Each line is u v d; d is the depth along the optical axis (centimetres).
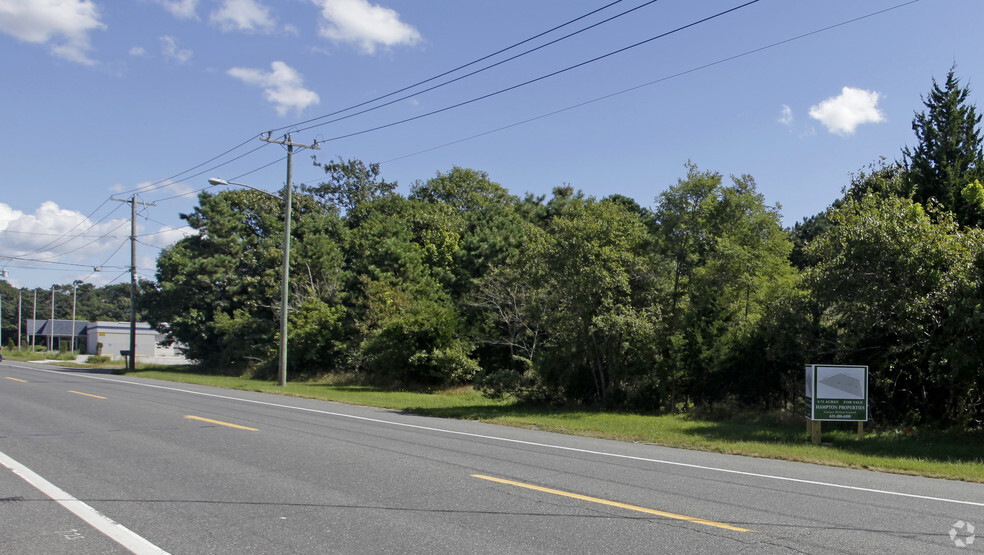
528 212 4672
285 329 2756
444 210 4941
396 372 3072
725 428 1541
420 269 3809
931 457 1213
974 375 1342
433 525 646
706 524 662
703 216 2089
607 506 729
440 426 1491
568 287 1942
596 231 1953
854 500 791
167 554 557
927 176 2170
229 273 4259
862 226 1425
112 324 7775
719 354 1880
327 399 2170
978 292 1309
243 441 1162
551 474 913
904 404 1616
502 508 715
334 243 4353
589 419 1712
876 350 1605
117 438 1180
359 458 1010
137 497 750
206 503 725
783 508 738
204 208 4309
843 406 1354
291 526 639
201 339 4216
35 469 902
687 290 2086
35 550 564
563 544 590
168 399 1961
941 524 682
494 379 2155
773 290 2100
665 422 1658
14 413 1538
